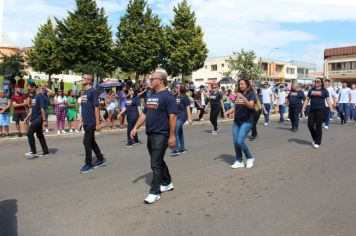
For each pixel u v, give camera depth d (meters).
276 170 7.70
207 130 15.80
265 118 17.56
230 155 9.59
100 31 39.75
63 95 14.23
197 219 4.91
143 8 41.22
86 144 7.82
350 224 4.70
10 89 22.91
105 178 7.23
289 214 5.06
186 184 6.67
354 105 18.73
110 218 4.98
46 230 4.60
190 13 42.44
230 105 21.09
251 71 54.50
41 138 9.89
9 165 8.63
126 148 11.05
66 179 7.21
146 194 6.08
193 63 42.22
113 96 15.81
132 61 40.94
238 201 5.64
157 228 4.62
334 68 73.44
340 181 6.79
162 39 42.12
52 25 52.66
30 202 5.73
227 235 4.38
